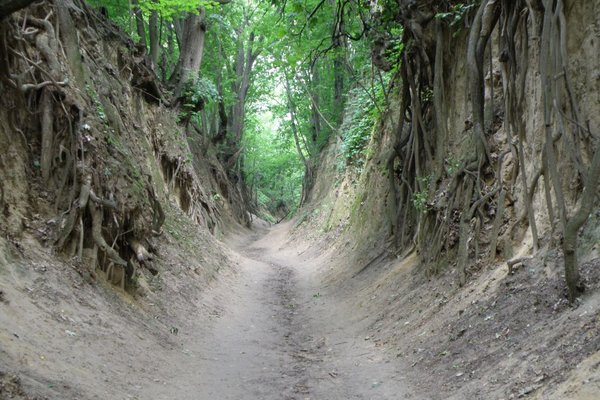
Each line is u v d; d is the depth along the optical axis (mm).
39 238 7102
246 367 7355
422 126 11414
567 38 6668
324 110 35625
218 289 12953
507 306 6395
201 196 21859
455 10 9719
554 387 4203
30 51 8195
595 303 4980
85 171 7988
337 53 16438
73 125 8281
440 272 9273
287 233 32000
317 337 9367
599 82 6148
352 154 22531
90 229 7988
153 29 22109
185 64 23047
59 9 9406
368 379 6652
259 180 65500
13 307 5500
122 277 8406
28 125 7836
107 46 14188
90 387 4926
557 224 6484
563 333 4938
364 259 14508
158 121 18047
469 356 6023
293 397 6074
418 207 10828
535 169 7348
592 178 5246
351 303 11688
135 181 9852
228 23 31156
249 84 44750
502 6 8281
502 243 7777
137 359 6410
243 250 28172
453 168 9922
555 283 5918
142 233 9750
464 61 10438
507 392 4660
